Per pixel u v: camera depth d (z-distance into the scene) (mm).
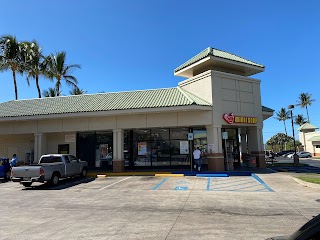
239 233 6992
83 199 12664
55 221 8648
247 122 23141
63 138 25719
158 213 9492
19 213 9953
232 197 12406
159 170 23484
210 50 23797
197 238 6660
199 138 23906
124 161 24031
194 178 18938
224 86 22578
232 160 23734
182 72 25484
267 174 20016
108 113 22203
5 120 24141
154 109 21453
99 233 7254
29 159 26031
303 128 72312
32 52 39469
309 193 13094
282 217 8656
